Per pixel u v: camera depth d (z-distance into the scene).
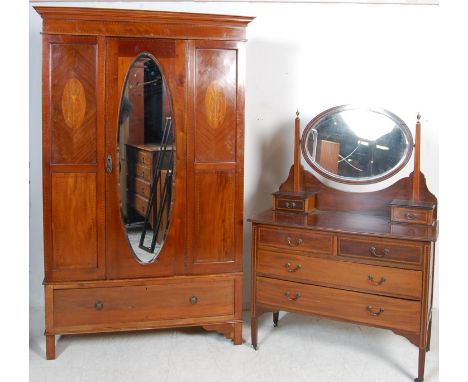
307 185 3.53
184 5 3.72
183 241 3.24
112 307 3.20
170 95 3.13
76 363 3.08
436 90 3.58
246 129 3.83
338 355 3.20
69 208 3.12
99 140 3.09
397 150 3.26
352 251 3.00
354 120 3.34
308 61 3.74
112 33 3.03
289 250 3.15
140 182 3.16
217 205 3.25
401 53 3.62
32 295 3.86
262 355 3.19
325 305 3.10
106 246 3.17
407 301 2.89
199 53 3.12
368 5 3.64
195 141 3.18
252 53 3.77
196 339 3.41
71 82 3.04
